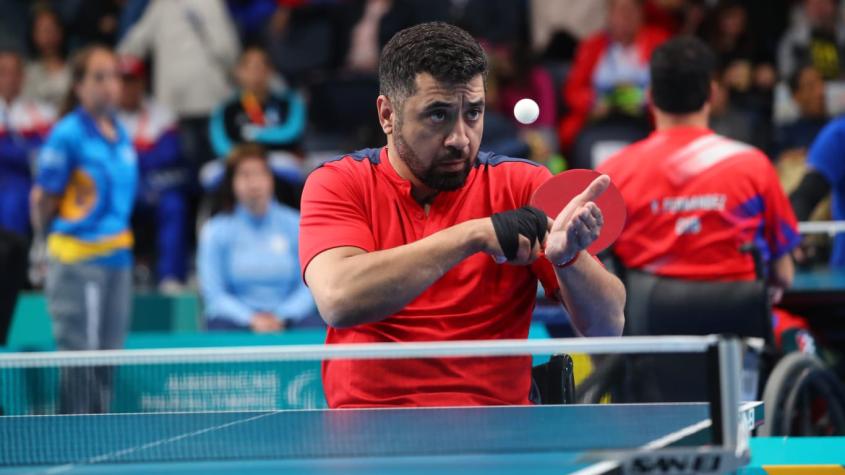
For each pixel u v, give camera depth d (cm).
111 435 592
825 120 2056
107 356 522
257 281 1617
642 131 2058
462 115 612
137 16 2338
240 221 1627
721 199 973
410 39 617
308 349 504
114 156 1434
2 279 1260
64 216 1414
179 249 2061
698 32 2338
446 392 635
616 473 472
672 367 760
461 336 638
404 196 658
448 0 2356
